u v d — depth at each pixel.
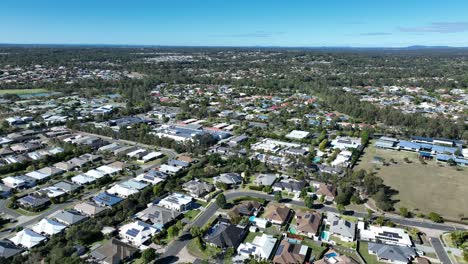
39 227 101.50
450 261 90.75
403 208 114.00
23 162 149.50
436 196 130.38
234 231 99.62
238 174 142.88
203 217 111.38
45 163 153.25
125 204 112.81
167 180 135.75
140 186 129.88
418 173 152.75
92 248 93.38
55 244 93.12
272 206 115.38
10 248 90.38
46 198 119.31
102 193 123.88
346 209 118.12
